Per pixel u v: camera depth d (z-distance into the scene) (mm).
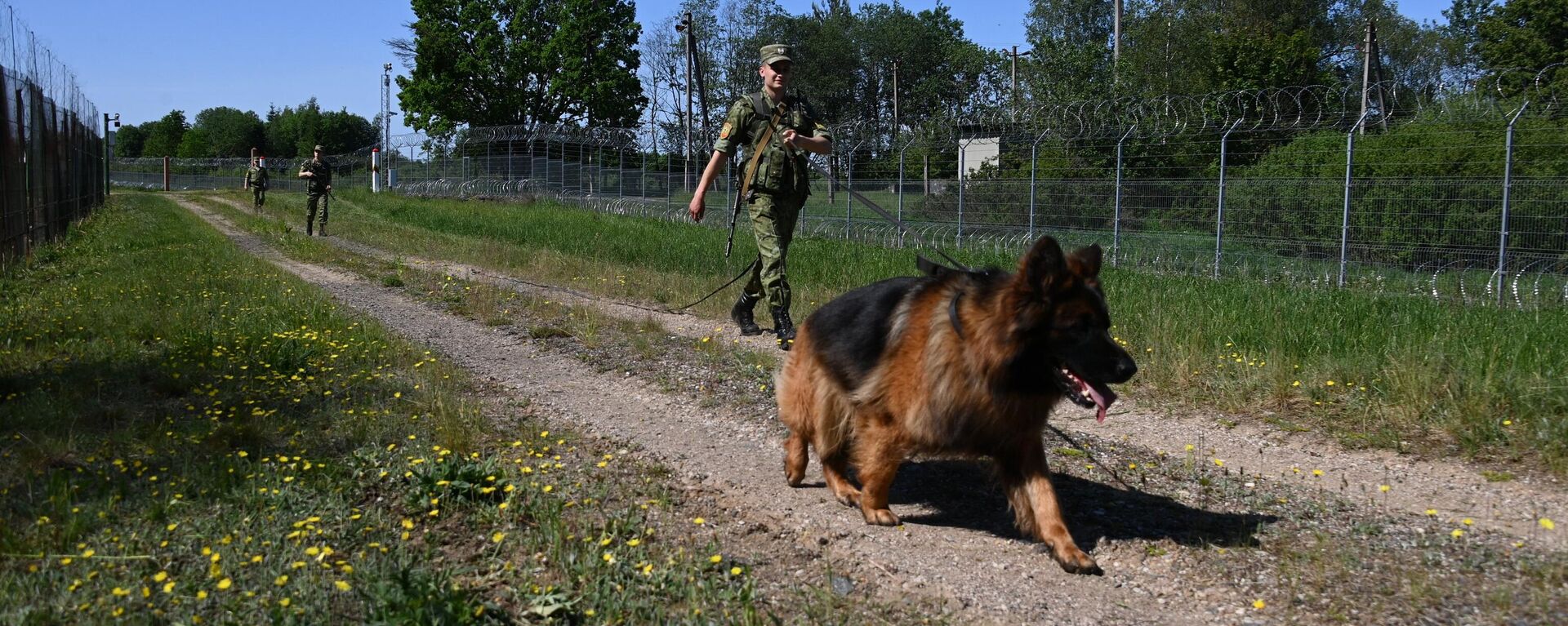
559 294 11555
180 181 60688
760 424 5949
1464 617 3418
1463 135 14000
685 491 4738
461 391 6516
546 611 3238
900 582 3781
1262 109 16469
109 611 3107
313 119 85750
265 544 3674
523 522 4086
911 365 4086
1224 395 6484
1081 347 3711
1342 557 3930
